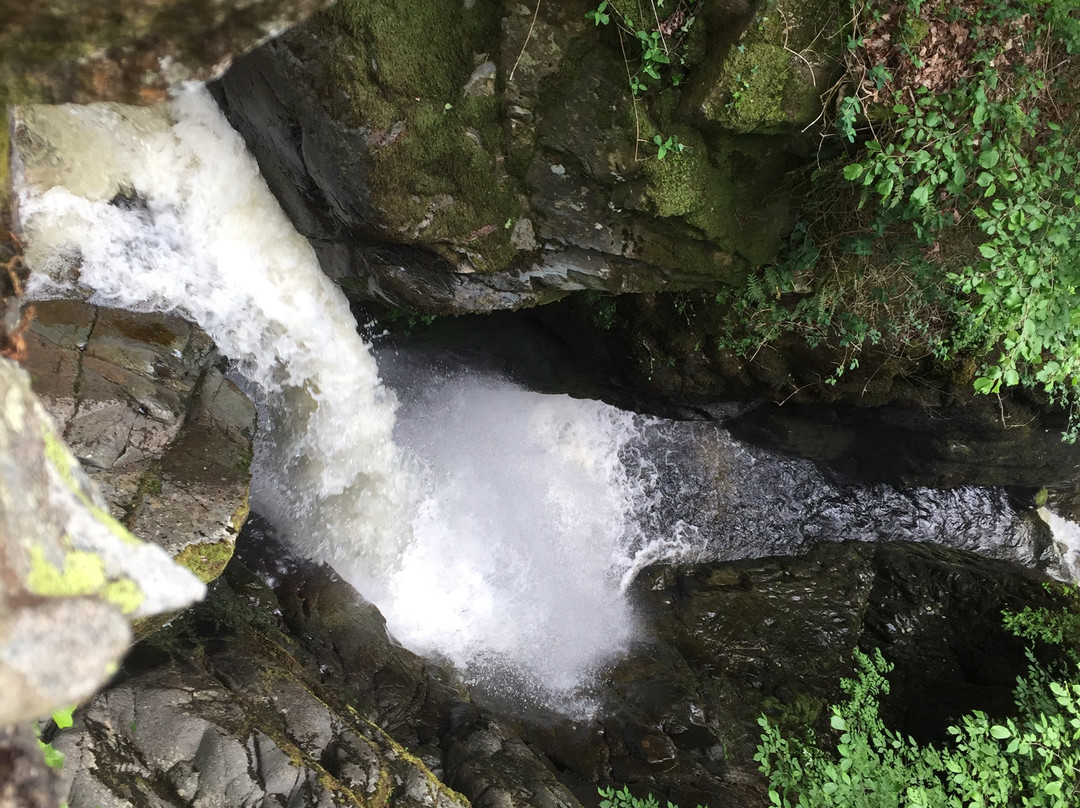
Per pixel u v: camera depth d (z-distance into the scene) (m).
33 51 1.02
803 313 5.73
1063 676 7.89
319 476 6.08
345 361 5.78
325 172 4.39
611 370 6.89
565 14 4.07
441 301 5.04
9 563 0.77
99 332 4.16
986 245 4.31
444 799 3.90
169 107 4.52
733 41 3.98
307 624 5.30
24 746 0.95
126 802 2.98
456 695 5.72
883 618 8.85
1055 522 10.69
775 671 7.95
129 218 4.50
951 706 7.88
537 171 4.52
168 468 3.82
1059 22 4.14
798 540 9.48
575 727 6.39
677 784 5.94
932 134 4.18
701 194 4.61
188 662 3.84
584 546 8.41
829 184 4.83
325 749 3.76
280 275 5.21
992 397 7.72
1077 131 4.54
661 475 8.98
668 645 7.86
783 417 7.87
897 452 8.78
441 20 4.05
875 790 4.50
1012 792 4.96
